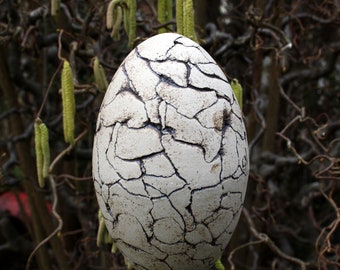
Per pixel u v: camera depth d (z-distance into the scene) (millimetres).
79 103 820
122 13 592
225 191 457
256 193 868
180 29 510
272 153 826
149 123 446
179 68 450
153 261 470
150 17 775
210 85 454
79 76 780
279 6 725
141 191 449
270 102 812
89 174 875
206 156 447
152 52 457
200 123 446
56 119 753
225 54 708
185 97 446
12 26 687
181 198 447
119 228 470
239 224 818
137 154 447
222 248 480
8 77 772
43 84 840
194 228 455
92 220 857
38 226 880
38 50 724
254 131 823
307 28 835
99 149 470
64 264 848
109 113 463
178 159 443
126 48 770
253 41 682
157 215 451
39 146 553
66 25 704
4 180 780
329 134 863
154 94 447
